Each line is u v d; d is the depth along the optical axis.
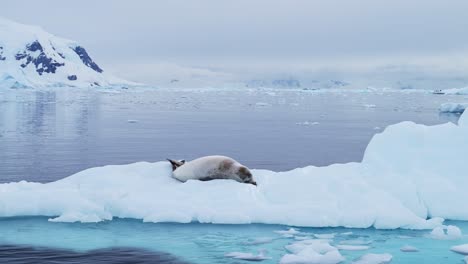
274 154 26.72
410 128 11.25
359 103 101.44
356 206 9.73
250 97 135.12
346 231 9.19
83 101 92.94
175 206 9.72
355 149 29.12
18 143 30.47
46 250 7.93
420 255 7.88
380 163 10.90
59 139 33.03
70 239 8.50
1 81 167.88
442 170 10.64
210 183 10.63
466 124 11.93
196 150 27.95
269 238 8.66
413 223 9.35
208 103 94.56
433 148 10.93
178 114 61.44
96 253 7.81
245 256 7.73
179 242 8.40
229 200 9.91
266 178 11.45
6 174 19.75
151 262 7.43
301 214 9.48
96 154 25.88
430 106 88.81
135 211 9.73
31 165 22.11
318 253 7.79
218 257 7.69
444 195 10.12
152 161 23.69
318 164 23.41
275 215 9.52
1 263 7.29
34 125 43.31
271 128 43.31
